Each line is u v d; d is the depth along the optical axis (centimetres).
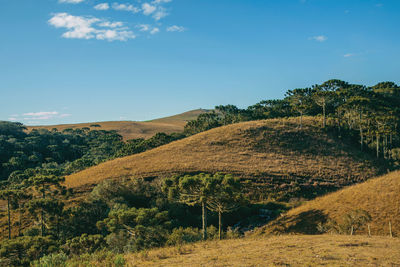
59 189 4431
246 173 5219
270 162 6031
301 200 4319
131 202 4162
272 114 12162
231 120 11950
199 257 1276
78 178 5716
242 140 7500
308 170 5625
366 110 8694
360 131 8162
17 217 4081
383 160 6800
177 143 7750
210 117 12319
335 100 10062
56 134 16675
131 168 5803
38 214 3694
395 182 2666
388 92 12775
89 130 19450
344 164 6281
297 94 11806
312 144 7450
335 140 7875
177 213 3747
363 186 2889
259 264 1064
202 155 6450
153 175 5253
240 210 3809
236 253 1322
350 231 2139
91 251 2375
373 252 1241
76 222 3634
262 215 3656
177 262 1191
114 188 4319
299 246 1448
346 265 1021
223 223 3566
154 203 3969
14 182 7875
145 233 2158
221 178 2533
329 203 2780
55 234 3538
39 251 2284
